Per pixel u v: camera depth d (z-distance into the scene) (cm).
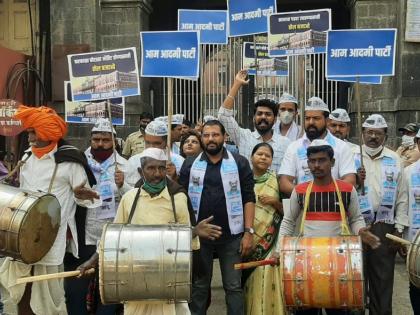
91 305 579
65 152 540
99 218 582
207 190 548
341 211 489
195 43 659
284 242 459
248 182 555
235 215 548
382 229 586
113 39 1234
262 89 1241
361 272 438
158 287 418
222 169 549
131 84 665
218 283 816
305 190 502
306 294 444
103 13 1236
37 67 1302
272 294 553
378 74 612
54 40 1227
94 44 1216
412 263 470
